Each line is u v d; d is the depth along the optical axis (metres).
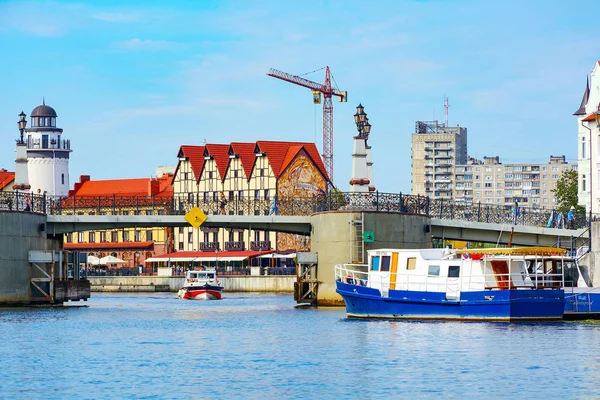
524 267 91.06
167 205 125.31
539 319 88.62
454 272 91.00
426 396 58.03
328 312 107.44
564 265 100.44
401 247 114.88
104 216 117.12
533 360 68.69
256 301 141.62
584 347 73.94
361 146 122.94
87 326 94.00
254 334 85.50
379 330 85.69
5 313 107.44
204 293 148.12
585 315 90.56
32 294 115.69
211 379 63.22
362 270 111.50
